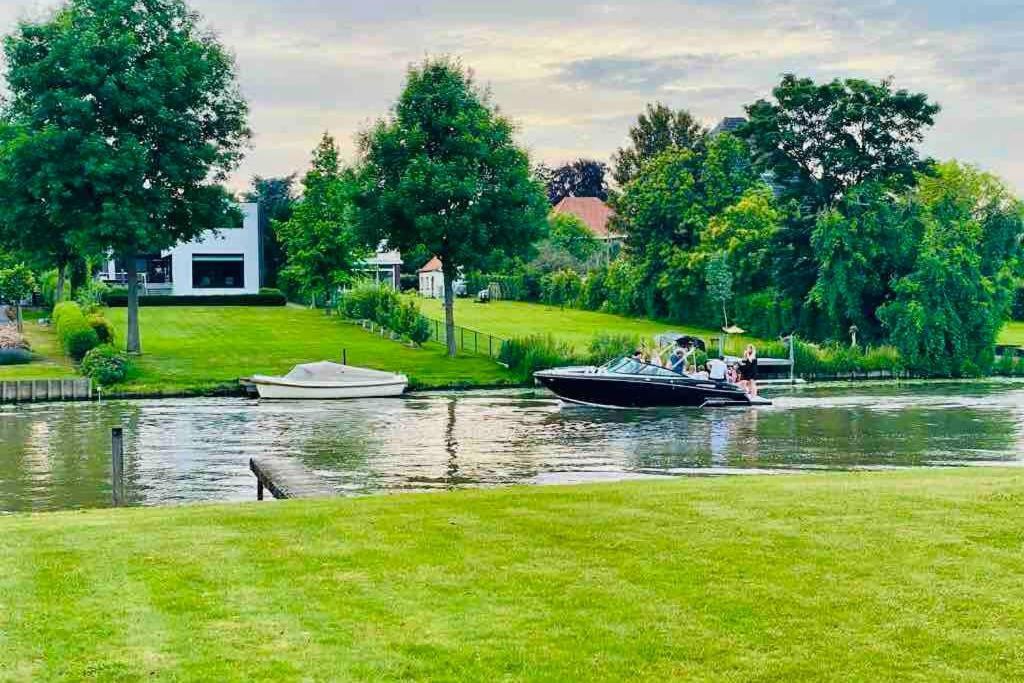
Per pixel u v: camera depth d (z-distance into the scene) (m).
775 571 10.76
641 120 127.19
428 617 9.48
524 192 53.50
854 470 25.84
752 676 8.27
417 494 15.63
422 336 57.69
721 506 13.74
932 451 29.38
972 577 10.54
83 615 9.52
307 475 20.09
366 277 78.50
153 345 55.75
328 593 10.15
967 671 8.35
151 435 32.59
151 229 48.19
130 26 49.47
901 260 63.12
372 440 31.47
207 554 11.46
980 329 58.06
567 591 10.18
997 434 32.97
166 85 49.25
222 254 93.25
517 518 13.15
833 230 62.81
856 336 63.91
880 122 68.12
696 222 79.56
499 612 9.61
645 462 27.27
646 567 10.92
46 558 11.29
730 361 49.06
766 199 77.94
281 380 43.41
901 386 51.62
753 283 73.00
